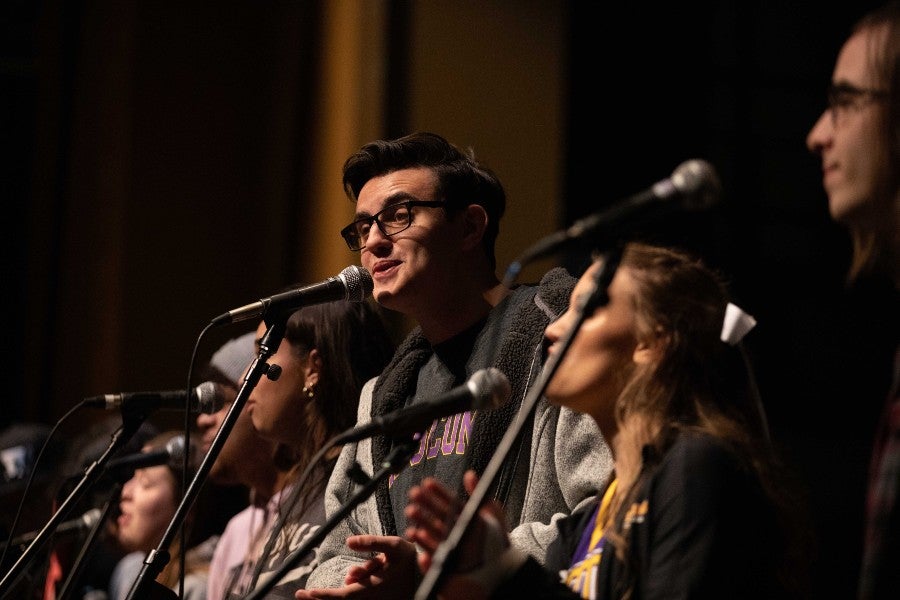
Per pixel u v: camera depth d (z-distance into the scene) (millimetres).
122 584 9445
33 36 15641
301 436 7840
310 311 7816
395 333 12625
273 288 14906
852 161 4527
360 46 14055
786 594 4680
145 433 9695
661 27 15828
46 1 15477
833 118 4613
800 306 16266
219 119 15414
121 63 15055
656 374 4898
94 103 15258
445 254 6930
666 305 4961
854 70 4562
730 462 4586
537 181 14109
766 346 16000
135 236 14844
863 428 16188
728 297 5188
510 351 6469
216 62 15469
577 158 15164
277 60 15406
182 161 15188
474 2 14242
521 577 4500
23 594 9961
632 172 15406
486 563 4465
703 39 16031
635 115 15547
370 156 7191
